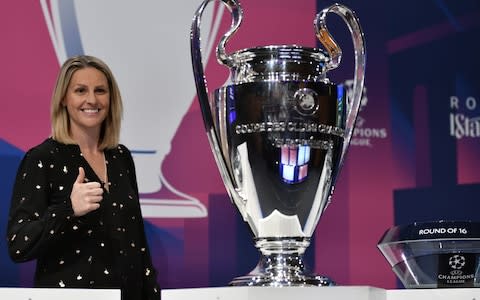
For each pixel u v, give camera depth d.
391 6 3.51
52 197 2.55
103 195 2.61
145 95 3.23
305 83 1.70
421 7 3.55
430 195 3.51
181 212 3.25
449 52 3.56
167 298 1.57
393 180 3.47
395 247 1.86
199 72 1.74
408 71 3.52
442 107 3.54
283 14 3.39
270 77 1.77
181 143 3.26
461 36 3.58
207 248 3.27
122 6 3.22
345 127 1.77
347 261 3.41
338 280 3.39
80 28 3.18
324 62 1.81
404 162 3.49
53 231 2.31
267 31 3.37
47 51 3.14
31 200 2.48
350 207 3.42
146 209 3.21
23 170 2.54
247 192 1.74
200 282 3.26
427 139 3.52
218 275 3.28
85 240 2.53
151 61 3.24
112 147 2.77
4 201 3.09
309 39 3.41
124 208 2.66
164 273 3.22
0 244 3.08
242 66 1.80
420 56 3.54
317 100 1.70
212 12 3.30
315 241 3.38
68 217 2.30
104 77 2.75
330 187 1.79
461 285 1.82
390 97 3.49
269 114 1.69
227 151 1.75
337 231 3.40
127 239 2.64
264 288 1.49
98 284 2.53
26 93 3.12
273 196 1.73
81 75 2.70
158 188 3.23
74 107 2.68
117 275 2.57
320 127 1.71
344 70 3.42
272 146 1.70
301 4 3.41
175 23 3.27
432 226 1.82
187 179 3.26
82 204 2.29
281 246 1.75
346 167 3.43
